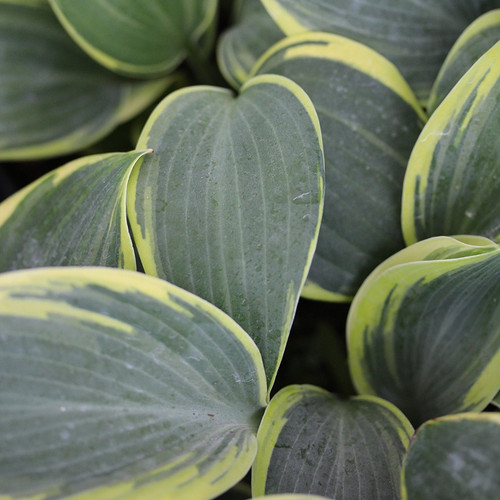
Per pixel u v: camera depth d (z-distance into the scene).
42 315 0.65
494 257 0.69
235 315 0.70
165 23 0.81
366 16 0.77
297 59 0.76
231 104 0.74
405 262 0.72
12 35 0.83
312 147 0.70
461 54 0.74
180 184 0.71
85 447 0.66
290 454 0.70
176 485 0.66
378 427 0.71
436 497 0.65
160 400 0.68
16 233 0.72
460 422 0.66
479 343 0.73
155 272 0.70
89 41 0.81
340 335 0.86
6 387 0.65
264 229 0.70
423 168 0.72
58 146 0.84
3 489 0.64
